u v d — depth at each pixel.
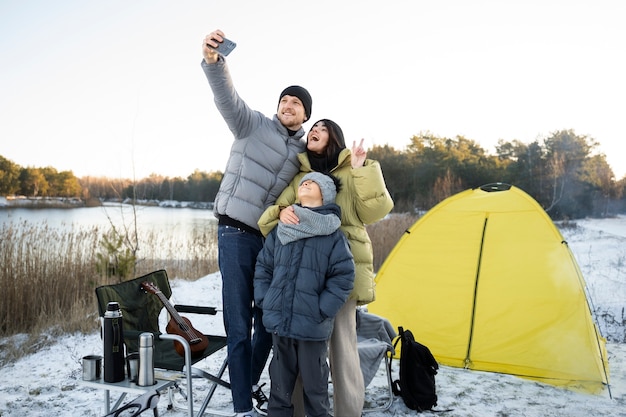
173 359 2.71
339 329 2.67
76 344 4.80
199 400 3.39
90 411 3.18
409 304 4.43
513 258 4.21
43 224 7.09
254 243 2.86
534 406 3.29
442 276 4.39
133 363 2.47
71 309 5.54
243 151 2.86
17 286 5.51
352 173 2.68
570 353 3.73
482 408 3.26
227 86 2.65
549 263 4.09
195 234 11.52
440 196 23.89
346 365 2.65
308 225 2.50
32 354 4.50
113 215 9.49
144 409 2.33
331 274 2.49
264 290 2.59
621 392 3.57
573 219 20.33
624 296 6.69
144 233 9.66
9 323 5.31
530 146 24.78
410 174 26.98
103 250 6.79
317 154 2.98
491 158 26.94
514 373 3.86
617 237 12.55
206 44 2.55
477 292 4.20
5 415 3.12
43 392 3.54
